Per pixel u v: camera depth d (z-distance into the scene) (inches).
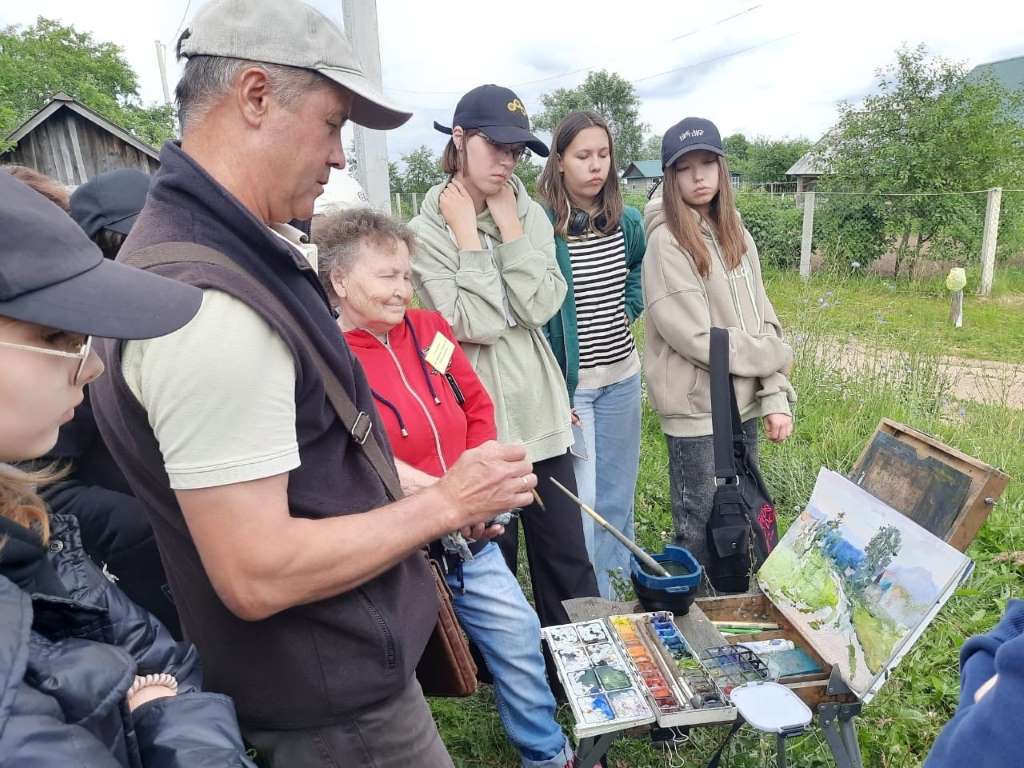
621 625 79.7
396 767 54.3
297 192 48.2
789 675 75.1
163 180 44.6
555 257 104.3
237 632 50.1
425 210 100.0
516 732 85.1
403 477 71.7
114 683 33.6
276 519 43.5
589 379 115.3
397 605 52.9
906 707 97.0
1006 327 336.8
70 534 47.9
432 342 85.4
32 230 32.2
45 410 33.3
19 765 26.8
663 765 90.0
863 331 295.0
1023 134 487.8
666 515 150.0
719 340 100.0
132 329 34.1
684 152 104.1
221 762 39.4
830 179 532.4
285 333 43.8
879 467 80.5
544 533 100.7
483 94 93.7
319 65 44.8
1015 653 33.4
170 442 41.6
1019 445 176.9
